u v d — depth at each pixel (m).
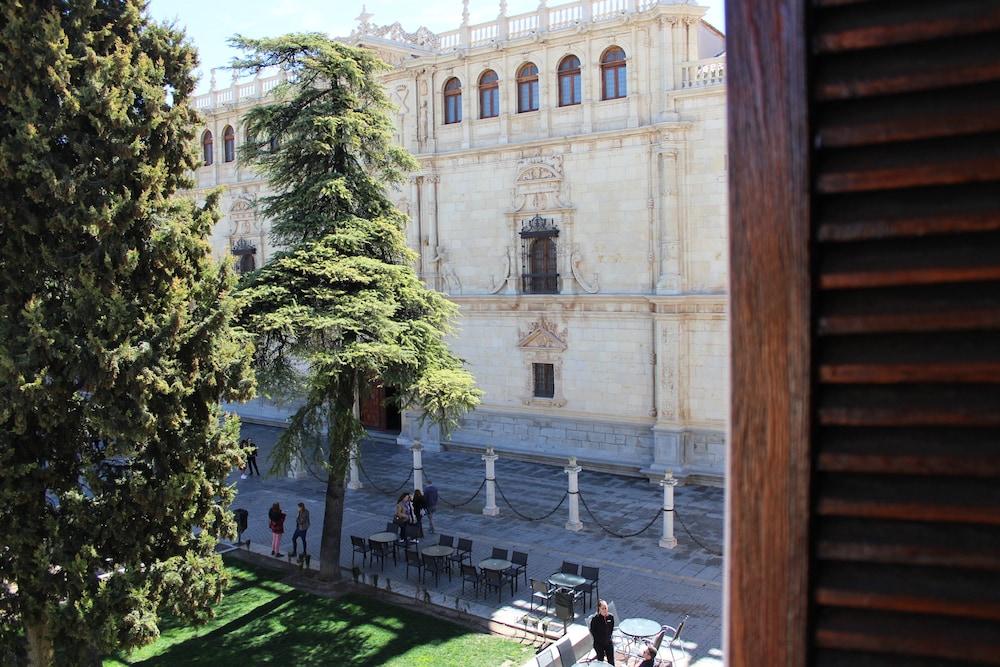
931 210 2.24
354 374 21.98
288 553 25.30
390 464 36.91
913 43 2.21
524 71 35.16
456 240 37.59
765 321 2.32
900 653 2.29
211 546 16.69
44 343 14.13
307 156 23.17
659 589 22.56
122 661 18.88
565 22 33.72
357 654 18.97
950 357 2.24
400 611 21.27
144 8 16.72
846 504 2.32
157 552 15.96
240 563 25.03
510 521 28.67
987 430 2.25
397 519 25.12
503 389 36.97
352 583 23.20
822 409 2.33
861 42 2.21
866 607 2.31
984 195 2.21
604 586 22.81
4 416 13.75
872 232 2.26
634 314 33.00
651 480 32.44
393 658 18.69
